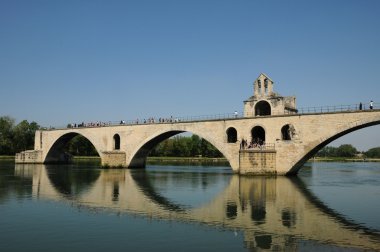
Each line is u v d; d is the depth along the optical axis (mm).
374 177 68562
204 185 50594
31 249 20328
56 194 40562
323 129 59281
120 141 92125
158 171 81438
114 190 44656
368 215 29219
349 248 20453
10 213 29656
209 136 74250
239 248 20500
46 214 29312
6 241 21750
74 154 164875
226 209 31734
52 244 21219
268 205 33750
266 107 75062
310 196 39688
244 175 63719
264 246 20844
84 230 24234
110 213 29781
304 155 61156
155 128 84438
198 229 24516
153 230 24250
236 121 70188
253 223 26266
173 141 172625
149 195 40344
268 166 63656
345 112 57125
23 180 56750
